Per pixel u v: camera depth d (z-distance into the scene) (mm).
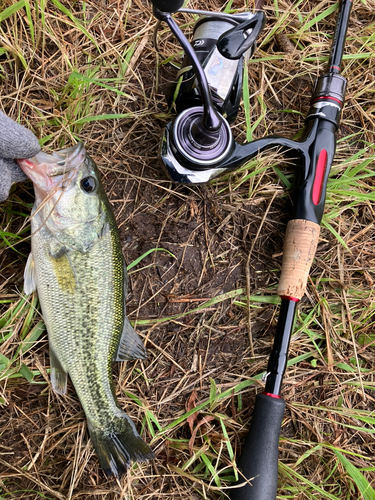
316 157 308
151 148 332
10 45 295
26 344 296
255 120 353
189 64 284
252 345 334
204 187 335
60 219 273
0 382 295
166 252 331
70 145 314
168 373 325
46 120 304
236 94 286
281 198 350
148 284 327
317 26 376
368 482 310
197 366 331
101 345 286
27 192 303
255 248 346
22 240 284
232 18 275
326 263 352
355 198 353
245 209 345
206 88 240
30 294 294
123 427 293
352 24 383
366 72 371
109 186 324
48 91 310
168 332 329
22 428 302
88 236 279
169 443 315
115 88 327
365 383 343
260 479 281
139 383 319
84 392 287
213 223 340
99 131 323
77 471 299
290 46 366
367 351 354
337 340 345
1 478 292
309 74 371
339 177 363
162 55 342
